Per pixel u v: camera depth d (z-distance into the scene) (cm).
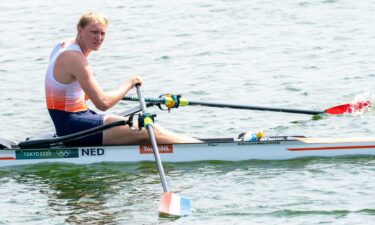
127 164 3225
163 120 3828
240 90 4253
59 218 2709
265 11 5897
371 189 2883
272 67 4631
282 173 3102
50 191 2969
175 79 4478
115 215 2728
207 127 3716
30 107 4066
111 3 6341
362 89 4175
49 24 5794
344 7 5884
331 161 3219
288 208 2738
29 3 6444
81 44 3059
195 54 4956
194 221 2664
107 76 4581
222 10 5984
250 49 5006
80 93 3127
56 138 3120
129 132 3184
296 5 6000
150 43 5234
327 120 3762
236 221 2647
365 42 5031
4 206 2833
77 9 6203
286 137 3278
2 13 6156
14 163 3206
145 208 2791
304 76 4444
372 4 5928
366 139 3253
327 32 5294
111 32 5525
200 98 4147
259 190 2923
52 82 3084
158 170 2925
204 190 2944
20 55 5078
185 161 3244
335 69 4541
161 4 6244
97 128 3088
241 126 3728
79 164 3216
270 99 4097
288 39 5184
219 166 3209
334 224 2592
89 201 2866
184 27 5591
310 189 2909
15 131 3700
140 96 3156
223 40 5234
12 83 4497
